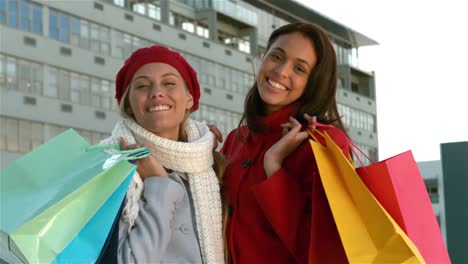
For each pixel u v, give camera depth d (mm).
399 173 1923
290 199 2090
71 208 1686
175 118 2109
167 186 2039
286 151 2146
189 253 2059
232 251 2186
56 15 21000
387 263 1743
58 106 20703
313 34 2293
